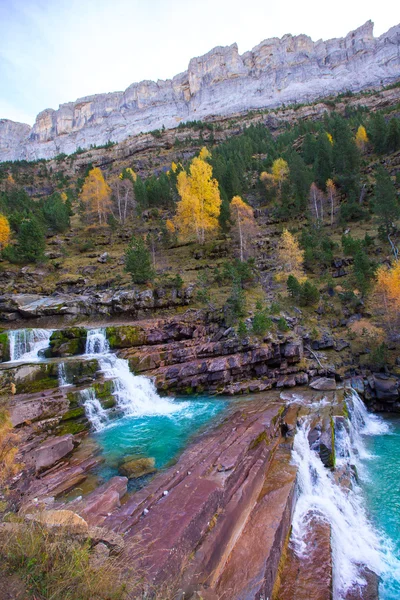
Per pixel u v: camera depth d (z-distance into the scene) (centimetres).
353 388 2412
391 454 1706
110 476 1280
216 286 3903
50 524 659
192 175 5231
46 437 1569
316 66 15762
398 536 1100
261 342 2625
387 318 2908
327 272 3959
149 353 2609
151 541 714
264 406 1948
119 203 6644
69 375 2181
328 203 5744
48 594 446
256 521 958
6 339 2664
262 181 6388
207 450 1334
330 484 1334
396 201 4341
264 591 720
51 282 4409
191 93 18438
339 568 953
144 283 3919
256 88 16050
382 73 14212
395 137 6234
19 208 7031
